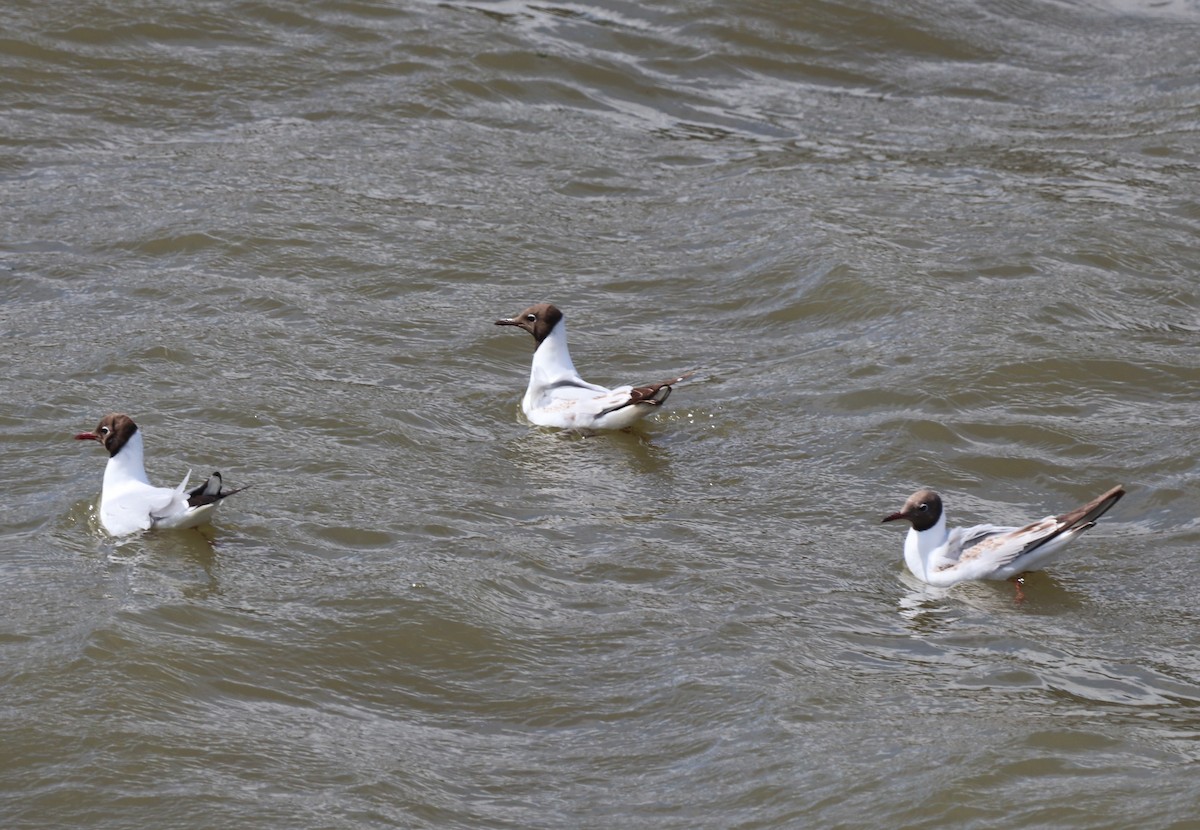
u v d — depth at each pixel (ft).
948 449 58.75
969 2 116.26
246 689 41.29
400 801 36.94
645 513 53.47
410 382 63.62
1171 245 80.53
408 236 78.02
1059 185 88.79
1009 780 37.83
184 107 90.63
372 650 43.52
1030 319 70.33
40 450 55.06
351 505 52.16
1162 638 46.21
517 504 53.52
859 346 67.62
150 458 54.54
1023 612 47.52
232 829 35.60
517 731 40.55
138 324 66.59
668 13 109.40
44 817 35.94
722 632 45.32
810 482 56.54
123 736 38.58
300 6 101.65
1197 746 39.81
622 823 36.45
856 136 96.02
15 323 66.23
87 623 43.24
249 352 64.54
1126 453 58.80
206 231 75.87
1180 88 105.09
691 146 93.15
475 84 96.32
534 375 61.11
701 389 64.34
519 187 85.30
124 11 97.45
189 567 47.19
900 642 45.39
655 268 76.74
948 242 79.66
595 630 45.29
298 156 86.22
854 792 37.35
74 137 86.28
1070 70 108.27
